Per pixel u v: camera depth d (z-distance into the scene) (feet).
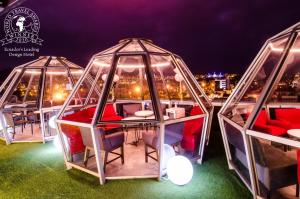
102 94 13.25
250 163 10.51
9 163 16.71
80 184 13.01
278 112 18.60
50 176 14.24
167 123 12.56
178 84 23.57
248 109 18.75
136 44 17.90
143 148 18.84
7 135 21.62
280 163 10.05
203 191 11.69
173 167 12.28
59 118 15.25
